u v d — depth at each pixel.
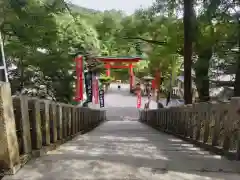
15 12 6.00
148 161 3.60
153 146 5.45
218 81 10.39
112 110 30.80
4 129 2.90
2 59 4.36
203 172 3.10
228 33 8.81
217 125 4.86
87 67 15.34
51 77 9.63
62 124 6.43
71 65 11.10
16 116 3.51
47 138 4.70
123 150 4.66
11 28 6.54
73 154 4.13
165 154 4.30
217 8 8.23
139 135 9.24
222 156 4.23
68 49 9.67
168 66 21.11
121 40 16.17
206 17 8.82
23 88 8.74
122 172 2.99
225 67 9.59
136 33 14.85
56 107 5.66
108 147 5.13
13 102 3.50
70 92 10.72
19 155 3.43
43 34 7.62
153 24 14.22
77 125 9.28
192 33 10.37
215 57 10.16
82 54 12.04
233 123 4.15
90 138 7.64
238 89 8.93
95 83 17.52
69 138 7.00
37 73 9.38
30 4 6.69
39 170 3.08
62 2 7.32
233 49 9.03
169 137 8.68
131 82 31.27
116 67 30.81
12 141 3.02
